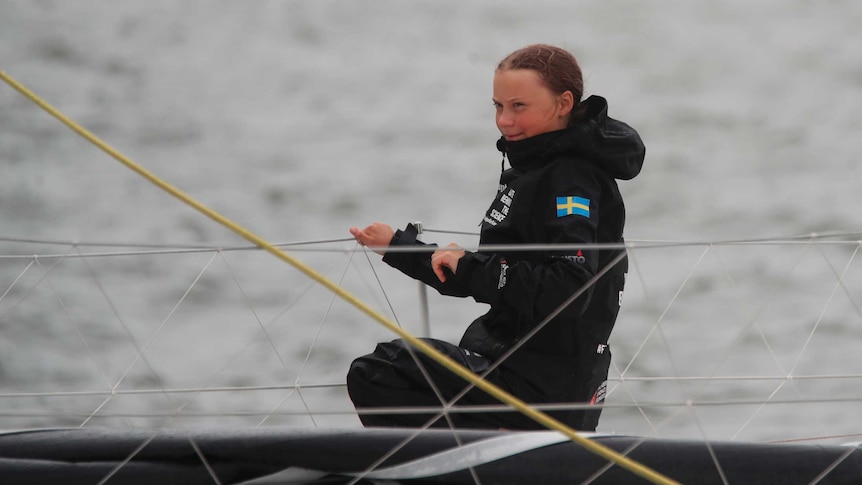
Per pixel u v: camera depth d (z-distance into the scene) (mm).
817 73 63375
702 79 63688
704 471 9234
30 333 29891
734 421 23719
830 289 31938
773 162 48562
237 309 31516
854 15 74375
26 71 65812
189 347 29031
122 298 32219
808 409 23859
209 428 9320
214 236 41906
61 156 49438
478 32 76062
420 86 64812
